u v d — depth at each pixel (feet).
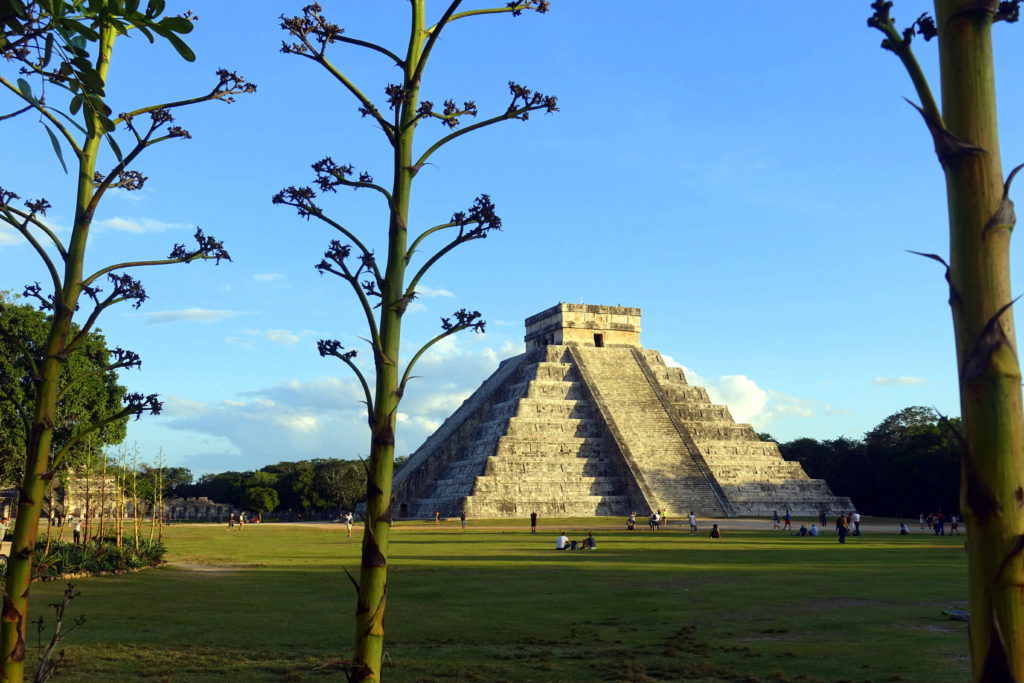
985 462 14.06
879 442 432.66
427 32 26.99
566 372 378.53
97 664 61.05
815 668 59.31
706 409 384.06
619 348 394.93
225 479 580.30
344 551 178.29
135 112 27.53
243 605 93.09
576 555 162.71
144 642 70.13
